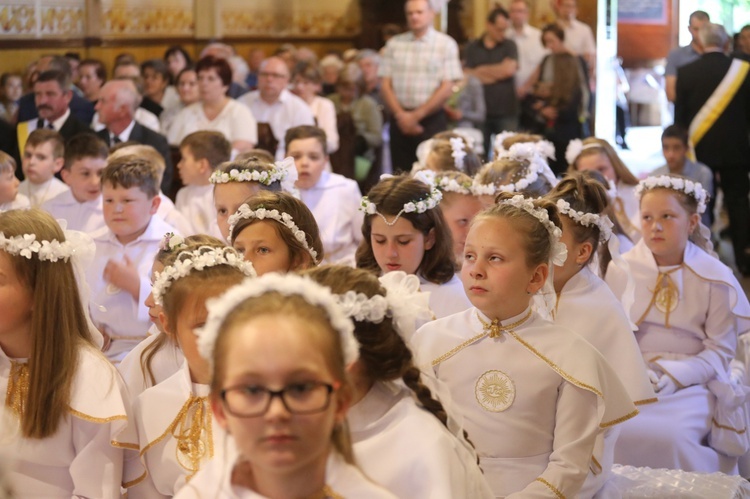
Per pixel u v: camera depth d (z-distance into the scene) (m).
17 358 2.62
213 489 1.65
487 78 10.12
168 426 2.51
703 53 9.04
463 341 2.73
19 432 2.51
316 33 13.95
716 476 3.39
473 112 10.11
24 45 9.98
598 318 3.28
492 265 2.65
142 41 11.64
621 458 4.01
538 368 2.65
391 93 9.79
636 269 4.32
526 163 4.26
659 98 11.02
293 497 1.61
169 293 2.42
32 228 2.57
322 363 1.50
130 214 4.50
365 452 2.03
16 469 2.52
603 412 2.60
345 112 10.21
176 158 8.25
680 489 3.29
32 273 2.56
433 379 2.22
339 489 1.65
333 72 11.62
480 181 4.22
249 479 1.64
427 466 1.98
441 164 5.37
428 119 9.70
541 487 2.53
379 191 3.69
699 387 4.20
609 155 5.77
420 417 2.06
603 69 10.74
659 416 4.05
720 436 4.12
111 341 4.33
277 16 13.51
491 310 2.68
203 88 8.56
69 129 7.71
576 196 3.33
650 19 10.90
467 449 2.14
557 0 10.49
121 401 2.54
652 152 10.89
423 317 2.23
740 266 8.86
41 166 6.23
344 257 5.93
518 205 2.71
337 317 1.55
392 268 3.66
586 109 10.27
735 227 8.89
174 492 2.51
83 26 10.83
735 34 9.80
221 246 2.71
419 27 9.69
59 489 2.56
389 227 3.62
